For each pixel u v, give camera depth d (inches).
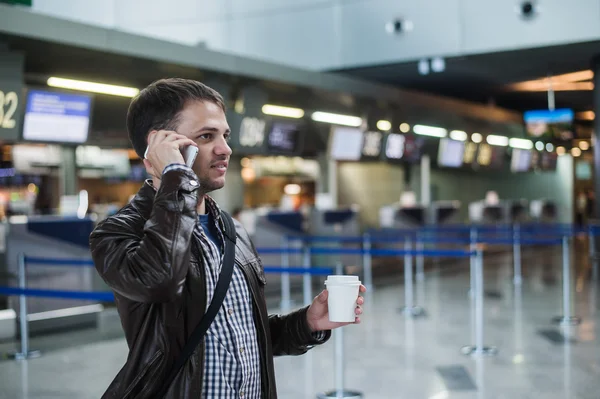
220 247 68.6
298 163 724.0
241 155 552.7
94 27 323.9
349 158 573.6
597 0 417.1
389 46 480.7
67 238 334.0
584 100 724.0
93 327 335.0
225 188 547.2
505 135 821.2
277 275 462.0
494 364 245.9
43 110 341.7
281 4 514.3
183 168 60.8
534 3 434.9
